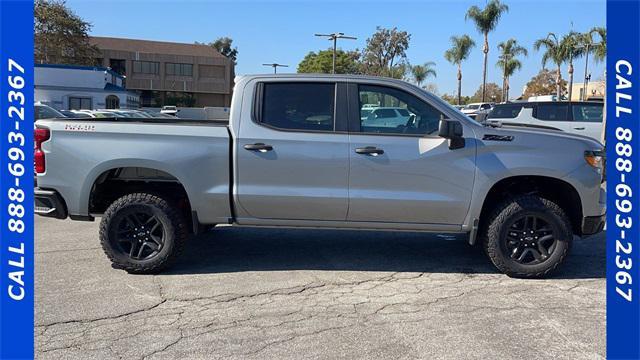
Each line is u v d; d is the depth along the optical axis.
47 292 4.74
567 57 37.88
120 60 71.75
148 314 4.29
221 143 5.14
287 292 4.80
